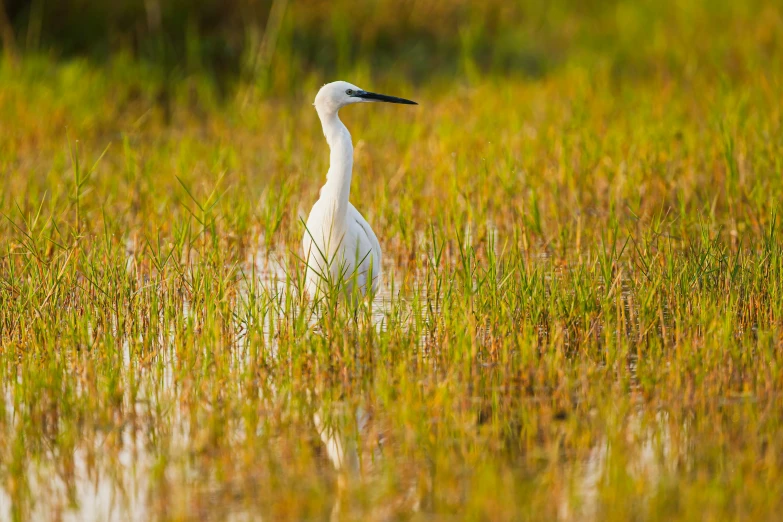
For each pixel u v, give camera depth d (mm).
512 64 27250
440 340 10367
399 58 27047
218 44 26375
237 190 15742
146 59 25594
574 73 24781
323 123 11898
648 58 27203
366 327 10477
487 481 7316
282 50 25547
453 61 27328
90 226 14438
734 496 7258
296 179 15742
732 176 14844
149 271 13164
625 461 7711
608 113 20469
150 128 21688
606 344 10016
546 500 7285
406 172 16203
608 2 33594
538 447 8141
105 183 16250
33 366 9711
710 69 25625
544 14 31703
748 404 8617
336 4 28594
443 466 7758
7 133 19141
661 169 15992
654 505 7145
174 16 27000
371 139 19625
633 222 14625
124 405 9195
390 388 9219
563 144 16281
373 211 15484
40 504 7500
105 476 7906
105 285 11539
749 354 9633
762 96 19812
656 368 9438
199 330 10953
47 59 24328
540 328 10734
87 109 21656
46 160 18484
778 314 10398
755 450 7906
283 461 8008
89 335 10531
